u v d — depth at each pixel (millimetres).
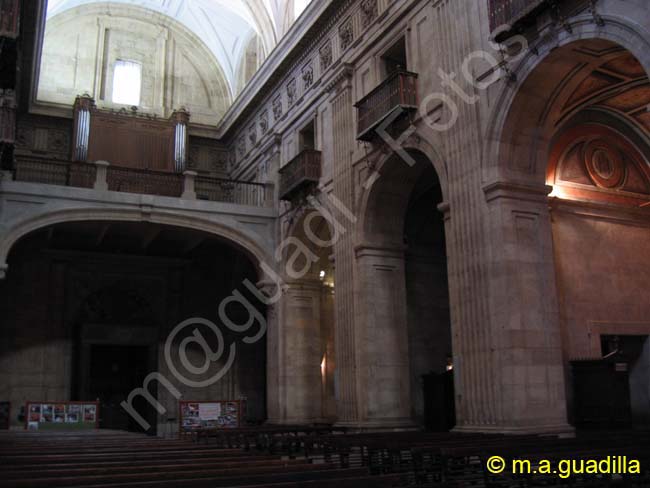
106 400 23391
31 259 21844
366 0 16125
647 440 8141
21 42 17766
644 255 14969
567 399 13109
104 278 22984
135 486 4699
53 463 6867
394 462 9156
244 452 8211
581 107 13648
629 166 15312
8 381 20703
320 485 4617
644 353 14547
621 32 9305
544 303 11266
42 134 23797
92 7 25703
